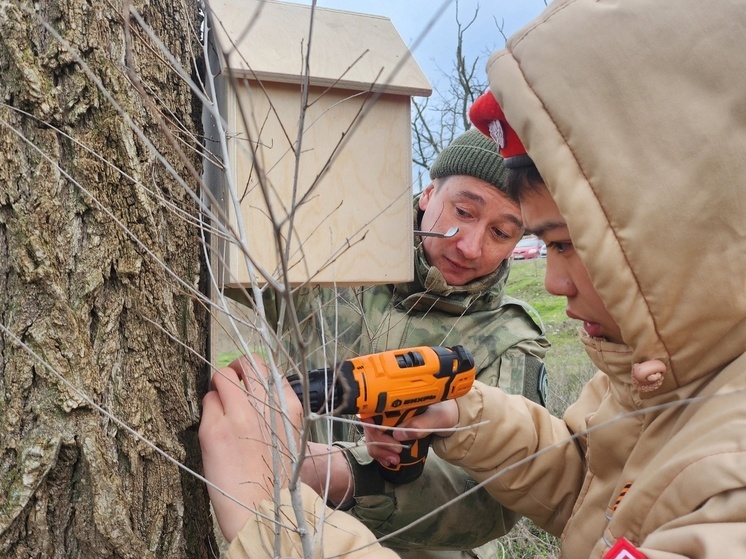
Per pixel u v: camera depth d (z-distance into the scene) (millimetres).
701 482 758
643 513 855
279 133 1191
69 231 980
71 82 978
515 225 1660
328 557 848
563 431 1339
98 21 992
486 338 1691
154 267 1061
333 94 1237
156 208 1062
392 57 1301
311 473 1354
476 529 1500
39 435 949
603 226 858
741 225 823
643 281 857
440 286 1673
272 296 1558
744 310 843
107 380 1010
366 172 1281
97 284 994
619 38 858
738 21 826
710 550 678
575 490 1297
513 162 1022
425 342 1686
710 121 817
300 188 1214
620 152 849
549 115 892
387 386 1135
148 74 1062
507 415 1297
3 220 944
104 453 987
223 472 980
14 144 942
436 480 1452
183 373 1109
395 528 1448
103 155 1003
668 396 941
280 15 1239
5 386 941
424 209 1893
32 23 947
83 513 982
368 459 1418
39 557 958
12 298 951
